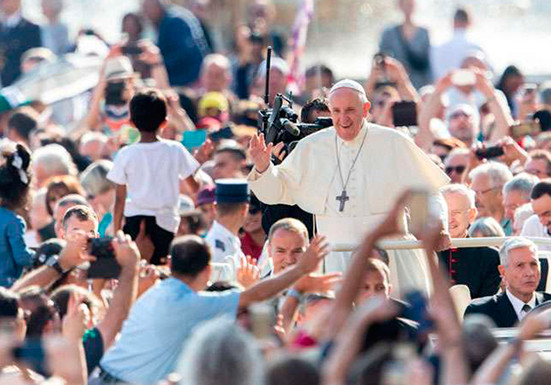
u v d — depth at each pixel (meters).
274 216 34.41
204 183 39.12
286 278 26.23
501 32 71.69
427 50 64.19
